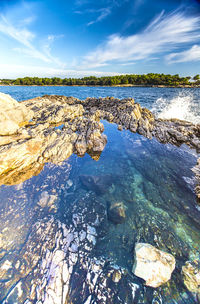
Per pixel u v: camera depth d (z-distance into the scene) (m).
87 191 8.37
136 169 10.45
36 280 4.52
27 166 10.61
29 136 12.64
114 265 4.92
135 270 4.61
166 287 4.32
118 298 4.15
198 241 5.68
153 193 8.27
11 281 4.50
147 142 14.75
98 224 6.43
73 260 5.05
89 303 4.06
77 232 6.04
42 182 9.05
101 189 8.48
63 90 86.50
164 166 10.70
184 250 5.36
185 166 10.62
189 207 7.29
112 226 6.36
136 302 4.08
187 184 8.80
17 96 47.50
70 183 9.01
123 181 9.26
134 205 7.48
